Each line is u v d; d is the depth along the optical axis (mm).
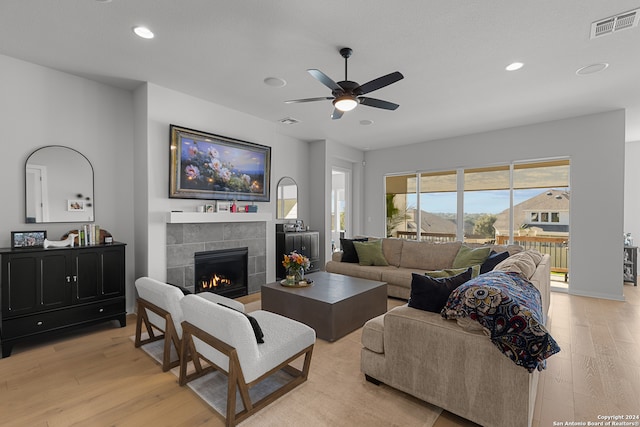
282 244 5480
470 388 1735
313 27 2506
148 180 3637
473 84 3578
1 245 2992
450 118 4863
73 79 3432
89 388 2209
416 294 2135
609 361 2615
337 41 2705
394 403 2023
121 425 1827
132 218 3879
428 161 6410
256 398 2084
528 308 1616
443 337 1838
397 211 6949
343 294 3273
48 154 3254
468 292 1785
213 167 4223
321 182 6395
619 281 4465
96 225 3486
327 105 4328
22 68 3100
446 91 3781
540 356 1492
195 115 4047
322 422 1846
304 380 2279
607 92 3811
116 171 3752
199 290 4148
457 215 6066
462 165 5953
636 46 2752
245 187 4648
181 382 2232
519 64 3105
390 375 2090
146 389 2195
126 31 2576
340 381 2297
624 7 2232
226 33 2596
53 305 2947
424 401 2035
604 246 4574
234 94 3943
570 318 3701
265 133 4988
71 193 3408
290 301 3330
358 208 7309
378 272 4578
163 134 3752
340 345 2934
